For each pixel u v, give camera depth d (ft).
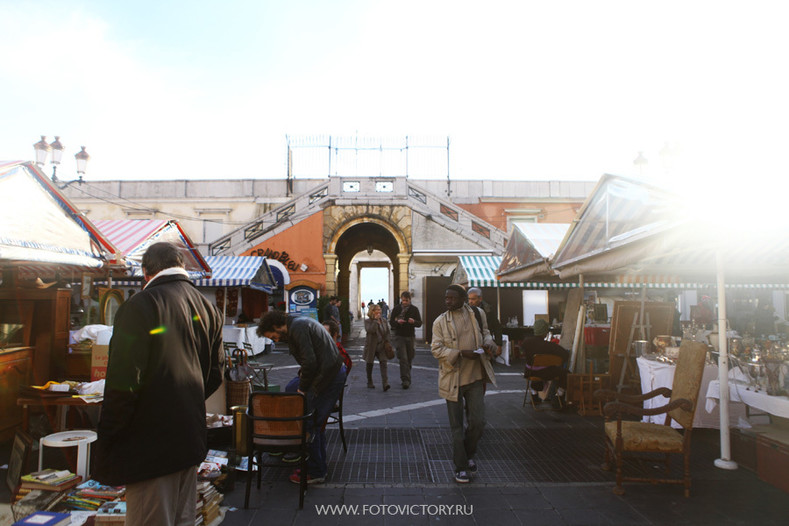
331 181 63.57
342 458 16.90
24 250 13.42
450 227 62.23
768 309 42.24
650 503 13.05
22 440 13.79
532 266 28.96
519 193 86.28
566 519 12.13
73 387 14.60
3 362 16.98
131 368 7.57
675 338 21.83
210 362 9.10
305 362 14.30
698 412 19.25
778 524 11.81
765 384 15.43
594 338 24.35
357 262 111.14
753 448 15.24
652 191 15.78
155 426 7.81
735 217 12.14
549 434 19.95
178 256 9.09
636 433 13.96
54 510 11.80
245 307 55.36
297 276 63.00
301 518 12.23
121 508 11.25
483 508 12.78
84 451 13.03
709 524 11.84
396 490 14.02
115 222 25.00
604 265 19.77
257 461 14.07
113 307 22.38
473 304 21.34
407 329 30.01
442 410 24.18
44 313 18.89
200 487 12.10
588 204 21.68
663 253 15.48
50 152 40.19
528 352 24.61
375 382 32.42
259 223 64.03
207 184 83.76
